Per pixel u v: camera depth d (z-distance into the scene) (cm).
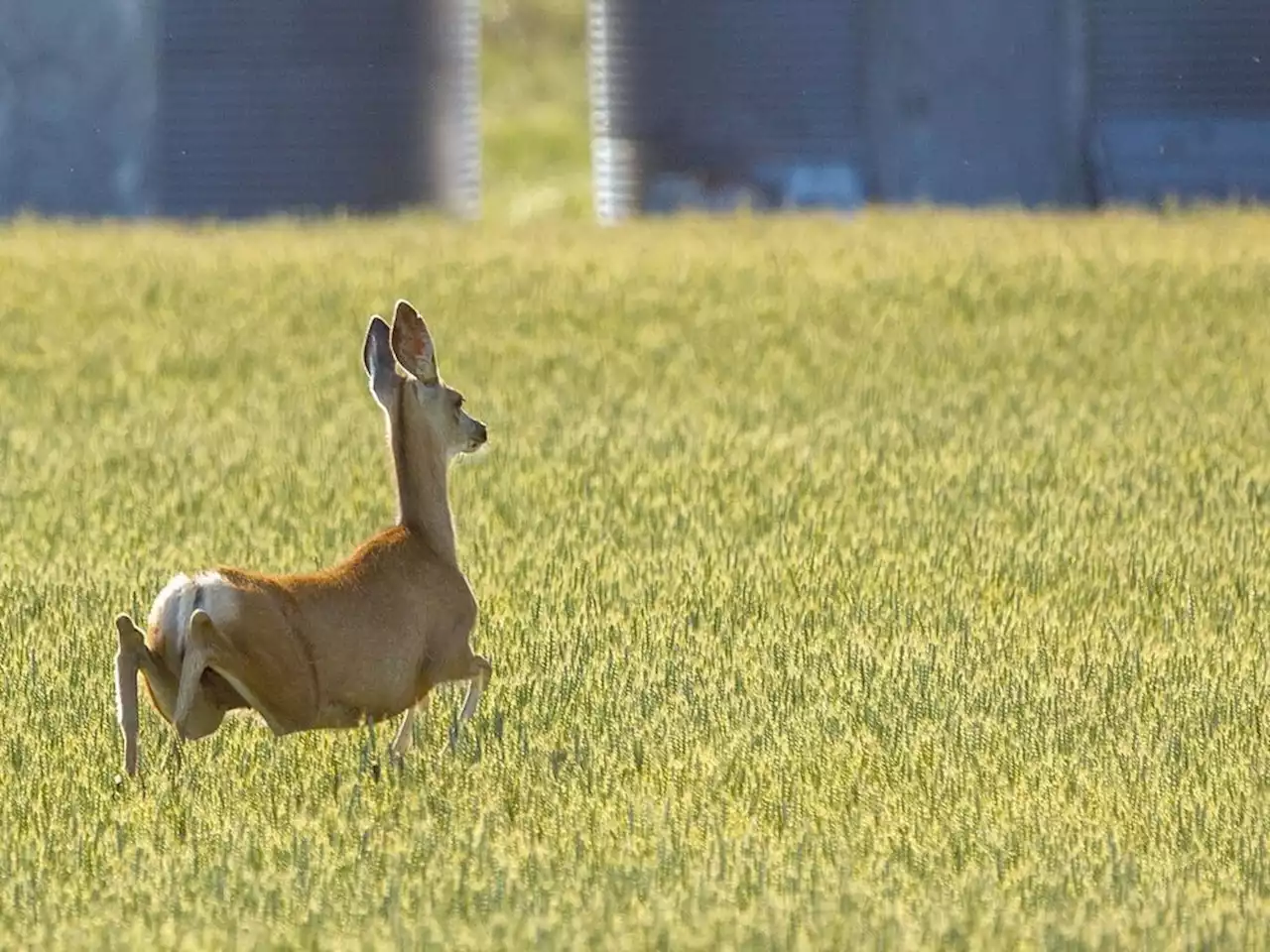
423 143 13950
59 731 3309
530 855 2794
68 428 6712
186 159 13500
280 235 11525
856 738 3334
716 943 2492
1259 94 13212
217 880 2692
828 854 2844
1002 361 8044
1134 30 13262
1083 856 2852
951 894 2702
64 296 9375
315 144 13638
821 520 5125
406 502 3288
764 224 11775
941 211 12444
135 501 5353
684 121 13862
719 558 4681
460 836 2852
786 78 13638
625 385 7625
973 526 5041
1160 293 9281
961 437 6388
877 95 13525
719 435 6444
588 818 2953
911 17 13450
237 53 13500
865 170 13550
